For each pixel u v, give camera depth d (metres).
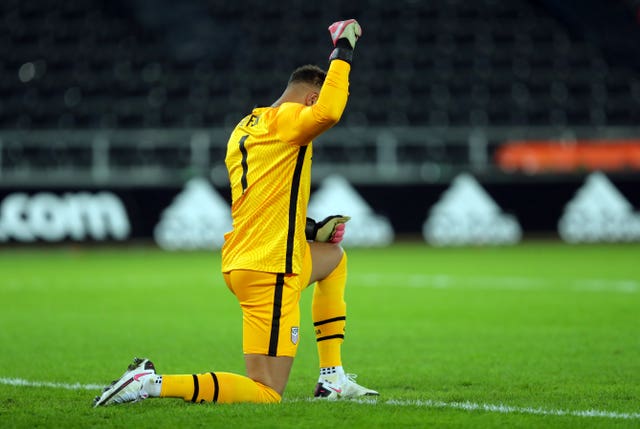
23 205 80.56
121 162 95.31
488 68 111.06
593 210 88.38
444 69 110.88
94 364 27.20
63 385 23.20
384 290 49.69
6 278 58.19
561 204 88.25
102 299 46.66
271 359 19.45
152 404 19.30
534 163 90.94
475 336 33.00
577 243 87.31
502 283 52.59
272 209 19.64
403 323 36.81
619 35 114.81
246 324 19.66
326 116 18.94
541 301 43.91
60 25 114.94
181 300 46.12
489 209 87.69
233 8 117.50
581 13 116.38
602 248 81.06
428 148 96.69
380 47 112.88
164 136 90.50
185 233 84.19
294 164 19.73
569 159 90.88
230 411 18.27
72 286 53.19
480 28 115.56
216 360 28.03
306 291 50.81
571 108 106.31
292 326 19.64
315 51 111.94
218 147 91.75
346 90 19.22
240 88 107.19
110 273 61.50
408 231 87.50
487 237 87.44
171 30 114.50
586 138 92.12
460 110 105.12
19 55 111.00
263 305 19.44
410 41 114.00
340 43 19.33
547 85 109.38
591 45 113.81
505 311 40.34
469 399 20.89
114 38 113.56
